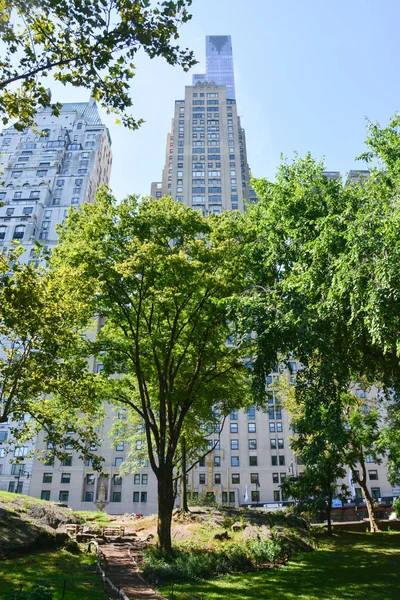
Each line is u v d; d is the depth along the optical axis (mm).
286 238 19953
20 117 10875
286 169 21562
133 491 65438
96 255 20453
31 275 15094
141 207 22547
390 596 13695
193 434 31703
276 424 75938
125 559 18797
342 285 12836
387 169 16328
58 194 95312
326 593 14055
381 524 36219
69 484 65438
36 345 16172
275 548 19531
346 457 33312
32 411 18453
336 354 16109
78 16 9406
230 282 21344
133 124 11078
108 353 23219
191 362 25203
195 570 16672
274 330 15367
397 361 17656
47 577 14070
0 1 9375
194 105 124312
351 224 13211
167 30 9844
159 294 19781
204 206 110625
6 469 66062
